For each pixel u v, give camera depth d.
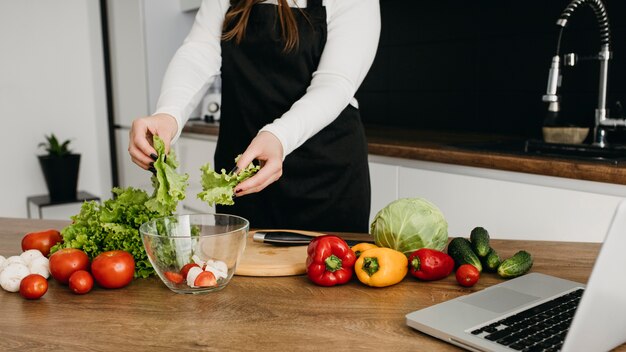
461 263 1.08
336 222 1.78
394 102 3.05
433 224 1.13
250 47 1.63
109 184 4.38
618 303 0.72
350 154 1.75
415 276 1.06
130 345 0.83
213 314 0.93
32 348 0.83
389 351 0.80
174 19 3.72
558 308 0.89
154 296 1.00
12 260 1.10
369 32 1.50
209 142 3.19
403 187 2.27
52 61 4.22
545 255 1.18
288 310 0.94
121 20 3.88
